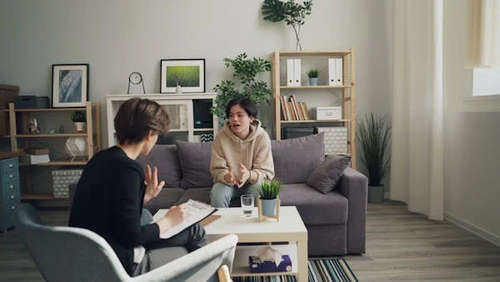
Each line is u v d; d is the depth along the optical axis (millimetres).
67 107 3791
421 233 2760
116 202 1095
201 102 3688
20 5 3803
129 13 3830
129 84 3857
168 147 2990
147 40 3850
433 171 3045
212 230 1661
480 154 2689
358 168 3959
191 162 2836
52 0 3805
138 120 1185
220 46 3865
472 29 2533
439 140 2990
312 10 3857
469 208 2832
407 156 3533
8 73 3859
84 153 3672
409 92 3309
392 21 3844
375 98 3920
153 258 1312
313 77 3699
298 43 3859
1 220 2945
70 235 913
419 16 3164
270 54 3869
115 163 1121
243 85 3883
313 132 3660
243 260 1823
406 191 3561
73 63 3854
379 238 2664
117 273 946
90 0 3816
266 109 3914
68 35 3832
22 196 3643
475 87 2811
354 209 2328
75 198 1164
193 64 3842
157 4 3830
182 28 3848
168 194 2607
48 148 3803
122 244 1123
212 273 1180
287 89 3887
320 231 2316
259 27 3855
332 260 2281
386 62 3893
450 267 2152
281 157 2818
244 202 1867
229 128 2557
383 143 3777
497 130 2510
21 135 3555
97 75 3861
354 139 3619
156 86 3877
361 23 3869
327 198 2326
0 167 2916
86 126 3736
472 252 2373
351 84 3594
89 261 938
